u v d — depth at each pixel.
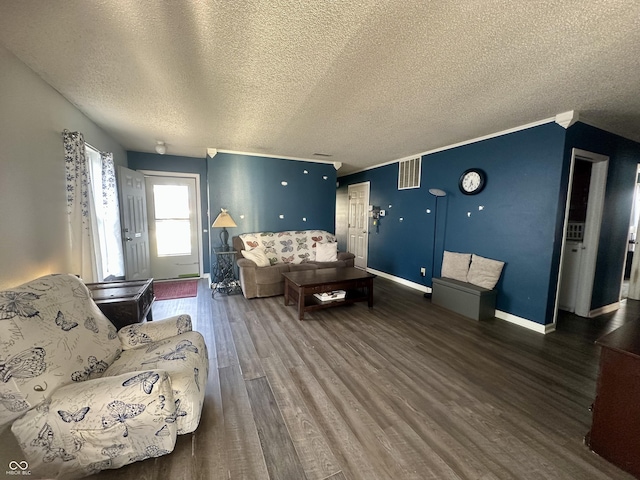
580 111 2.58
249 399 1.82
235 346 2.54
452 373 2.14
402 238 4.84
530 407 1.78
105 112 2.70
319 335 2.77
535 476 1.31
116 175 3.54
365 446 1.46
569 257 3.53
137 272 4.07
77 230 2.35
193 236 5.18
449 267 3.72
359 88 2.16
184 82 2.07
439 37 1.52
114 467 1.26
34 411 1.11
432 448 1.46
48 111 2.08
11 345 1.10
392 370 2.17
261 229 4.82
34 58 1.75
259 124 3.06
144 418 1.21
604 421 1.40
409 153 4.46
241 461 1.36
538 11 1.31
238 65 1.84
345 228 6.77
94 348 1.45
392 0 1.25
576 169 3.60
